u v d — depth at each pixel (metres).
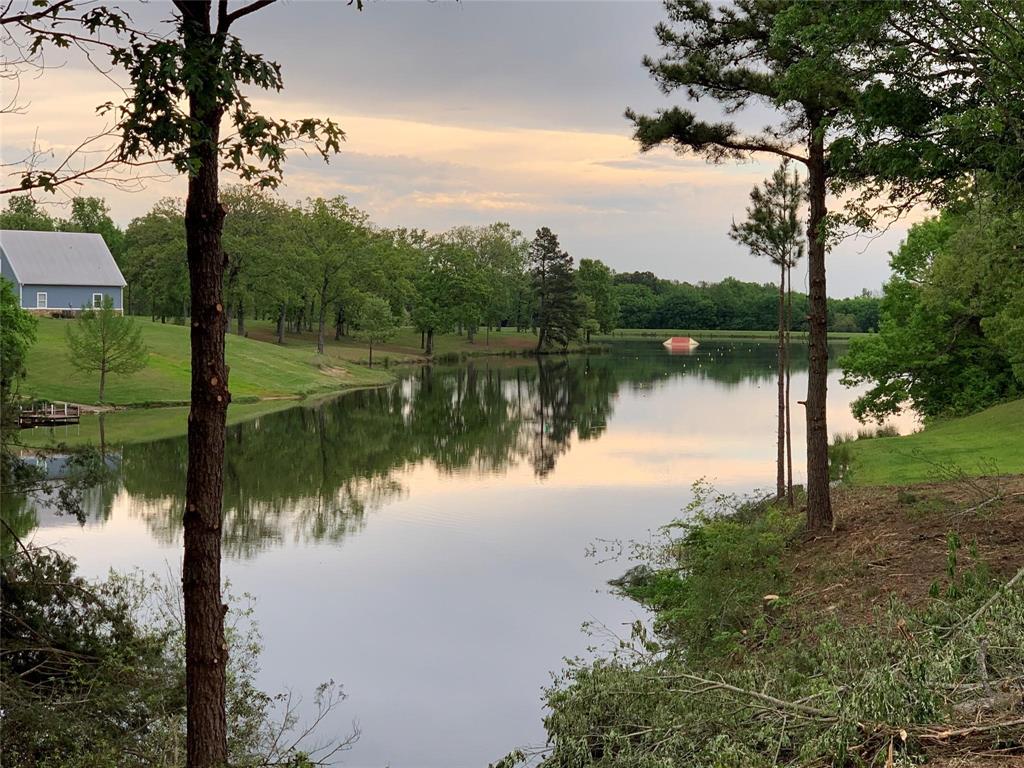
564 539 25.72
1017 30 11.80
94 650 11.95
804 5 13.25
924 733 6.73
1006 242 15.88
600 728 8.73
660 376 84.69
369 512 29.86
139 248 95.94
